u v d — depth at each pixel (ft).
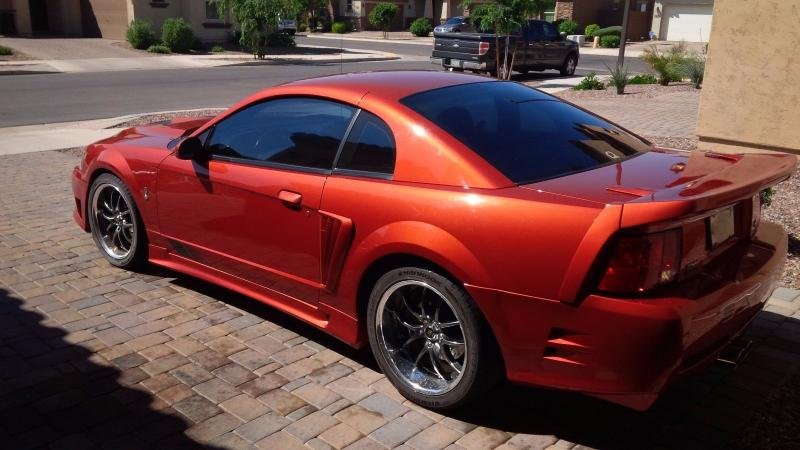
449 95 13.38
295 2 103.40
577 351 10.18
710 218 10.71
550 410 12.06
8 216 22.91
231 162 14.76
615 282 9.74
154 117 45.96
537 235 10.27
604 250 9.77
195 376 12.97
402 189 11.78
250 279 14.78
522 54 76.79
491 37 72.02
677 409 12.12
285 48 119.03
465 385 11.32
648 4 159.33
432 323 11.85
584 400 12.38
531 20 78.59
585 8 160.04
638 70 93.04
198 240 15.67
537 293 10.30
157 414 11.71
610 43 138.41
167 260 16.88
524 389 12.71
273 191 13.60
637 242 9.64
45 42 105.50
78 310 15.72
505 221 10.55
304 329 15.01
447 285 11.19
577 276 9.91
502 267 10.54
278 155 14.05
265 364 13.48
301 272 13.56
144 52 101.04
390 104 12.71
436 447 10.97
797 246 20.21
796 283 17.61
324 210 12.75
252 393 12.43
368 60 104.06
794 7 27.96
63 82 69.10
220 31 115.24
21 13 113.80
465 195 11.07
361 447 10.93
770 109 29.53
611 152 12.87
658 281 9.77
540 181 11.23
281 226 13.65
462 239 10.89
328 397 12.36
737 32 29.63
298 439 11.11
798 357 13.96
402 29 196.75
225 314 15.69
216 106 52.95
